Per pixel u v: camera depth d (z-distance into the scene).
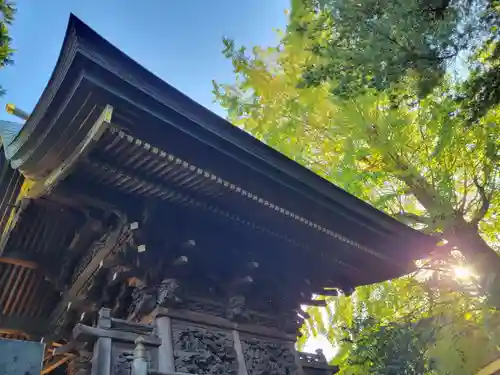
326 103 13.33
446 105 8.33
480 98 7.26
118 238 8.16
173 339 7.72
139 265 8.09
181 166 7.32
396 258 11.87
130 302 8.64
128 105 6.71
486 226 14.11
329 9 7.87
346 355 12.12
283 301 10.39
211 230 9.02
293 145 14.49
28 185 8.14
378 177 13.18
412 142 12.88
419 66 7.14
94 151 6.81
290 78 13.62
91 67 6.38
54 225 8.61
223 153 7.90
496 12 6.64
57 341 10.27
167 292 8.06
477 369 12.51
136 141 6.76
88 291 8.62
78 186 7.43
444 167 12.54
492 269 11.59
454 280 12.55
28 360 5.73
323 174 14.77
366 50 7.26
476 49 7.14
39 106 7.09
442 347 12.55
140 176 7.43
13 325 10.43
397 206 14.95
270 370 8.69
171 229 8.49
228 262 9.63
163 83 7.18
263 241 9.69
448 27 6.73
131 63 6.82
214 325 8.61
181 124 7.35
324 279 11.59
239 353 8.45
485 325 11.74
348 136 12.89
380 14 7.15
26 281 9.89
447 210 12.07
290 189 9.10
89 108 6.68
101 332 7.07
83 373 7.21
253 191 8.72
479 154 12.20
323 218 10.07
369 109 12.60
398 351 10.55
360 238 10.97
